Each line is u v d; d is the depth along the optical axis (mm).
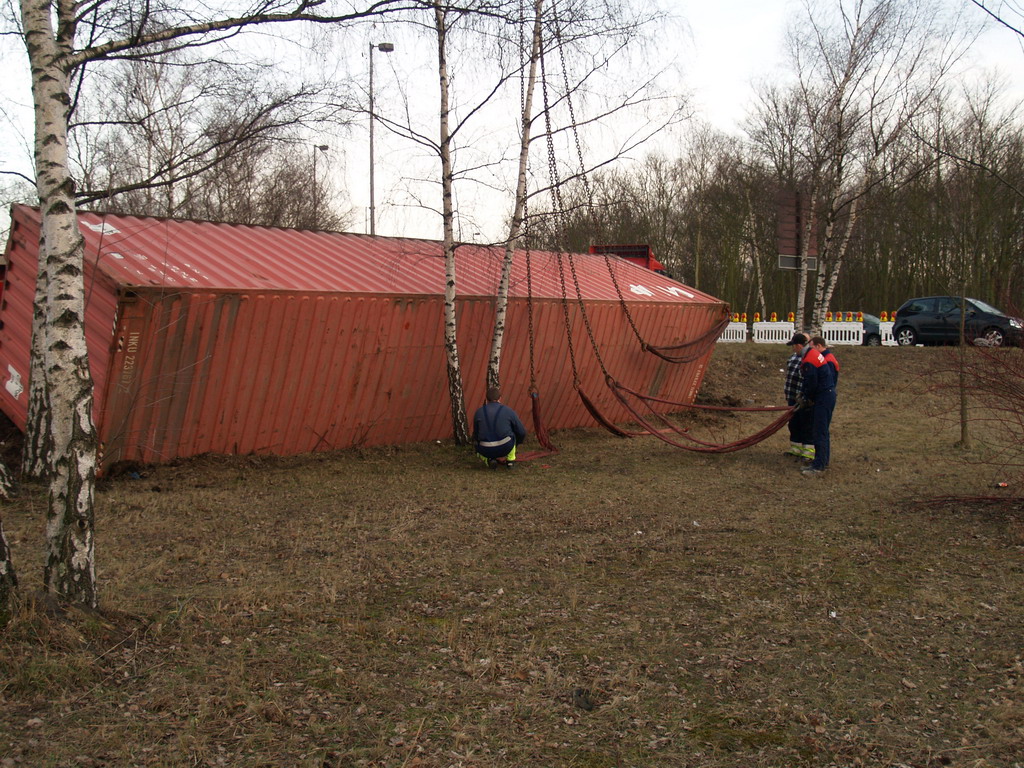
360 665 4586
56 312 4637
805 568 6469
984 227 23359
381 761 3596
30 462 9094
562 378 14008
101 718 3855
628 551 7043
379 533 7586
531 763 3631
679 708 4164
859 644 4980
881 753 3756
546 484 9922
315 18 6008
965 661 4734
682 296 15992
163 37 5492
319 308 10453
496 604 5664
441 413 12523
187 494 8984
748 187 33062
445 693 4266
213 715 3928
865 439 13203
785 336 26000
